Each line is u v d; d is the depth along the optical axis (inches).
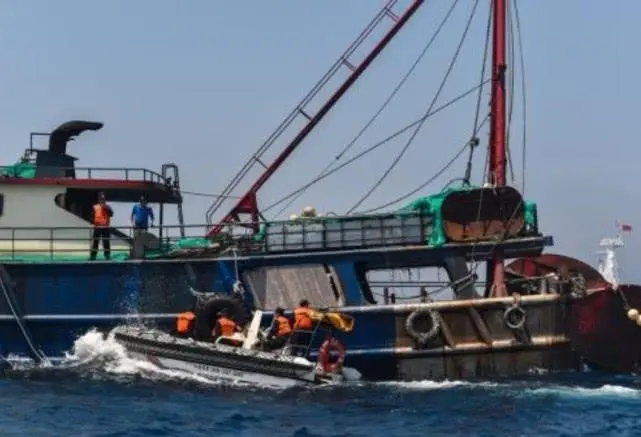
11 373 895.7
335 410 761.6
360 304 932.6
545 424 706.8
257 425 695.7
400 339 917.2
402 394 832.9
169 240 976.9
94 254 970.7
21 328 932.6
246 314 924.0
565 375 924.0
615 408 768.3
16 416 706.2
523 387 865.5
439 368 914.1
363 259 940.6
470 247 934.4
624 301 934.4
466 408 768.9
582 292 930.1
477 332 916.6
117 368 898.7
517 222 940.0
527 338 914.7
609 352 929.5
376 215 944.3
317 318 893.2
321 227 946.1
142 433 655.8
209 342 906.1
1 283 933.8
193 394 818.8
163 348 881.5
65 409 739.4
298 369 860.0
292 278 946.1
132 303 941.8
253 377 863.1
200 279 946.7
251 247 952.9
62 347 941.2
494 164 979.3
